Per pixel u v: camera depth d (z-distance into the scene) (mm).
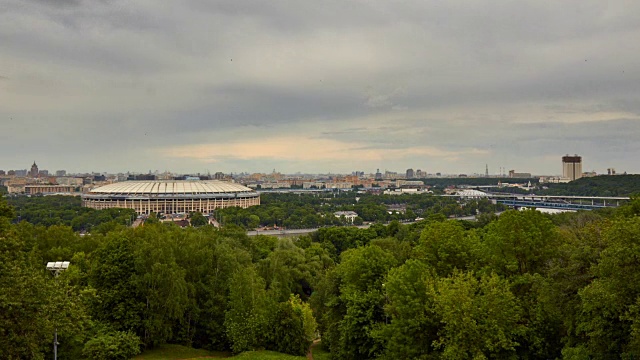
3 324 42031
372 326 64875
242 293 80250
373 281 72312
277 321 76688
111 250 76625
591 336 44562
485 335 48562
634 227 43219
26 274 46688
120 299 73375
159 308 74875
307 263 130875
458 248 69562
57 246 101125
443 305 50844
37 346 47094
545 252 62281
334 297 78625
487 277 53562
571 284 50062
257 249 135375
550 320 52969
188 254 86750
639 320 39531
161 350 76500
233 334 74688
